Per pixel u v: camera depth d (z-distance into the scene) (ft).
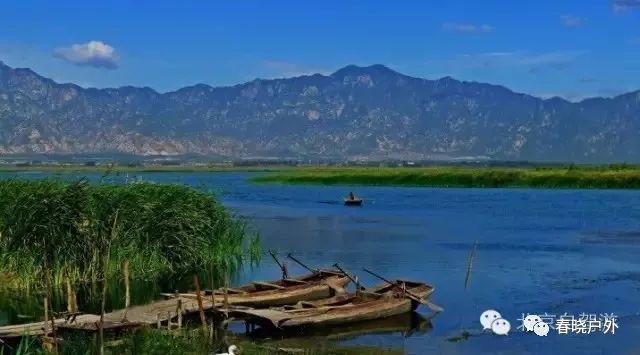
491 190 424.87
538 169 505.25
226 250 137.18
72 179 113.60
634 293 114.52
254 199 366.84
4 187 113.91
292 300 101.55
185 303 91.30
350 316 88.79
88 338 74.90
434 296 111.96
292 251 165.58
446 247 172.96
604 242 181.06
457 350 81.10
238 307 89.92
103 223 111.55
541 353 80.07
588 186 415.64
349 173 572.51
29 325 77.71
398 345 82.84
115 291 110.83
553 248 169.99
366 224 232.73
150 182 126.00
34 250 105.40
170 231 120.78
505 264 144.87
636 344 83.92
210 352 71.87
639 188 406.41
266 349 77.66
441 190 432.25
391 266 143.23
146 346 70.28
